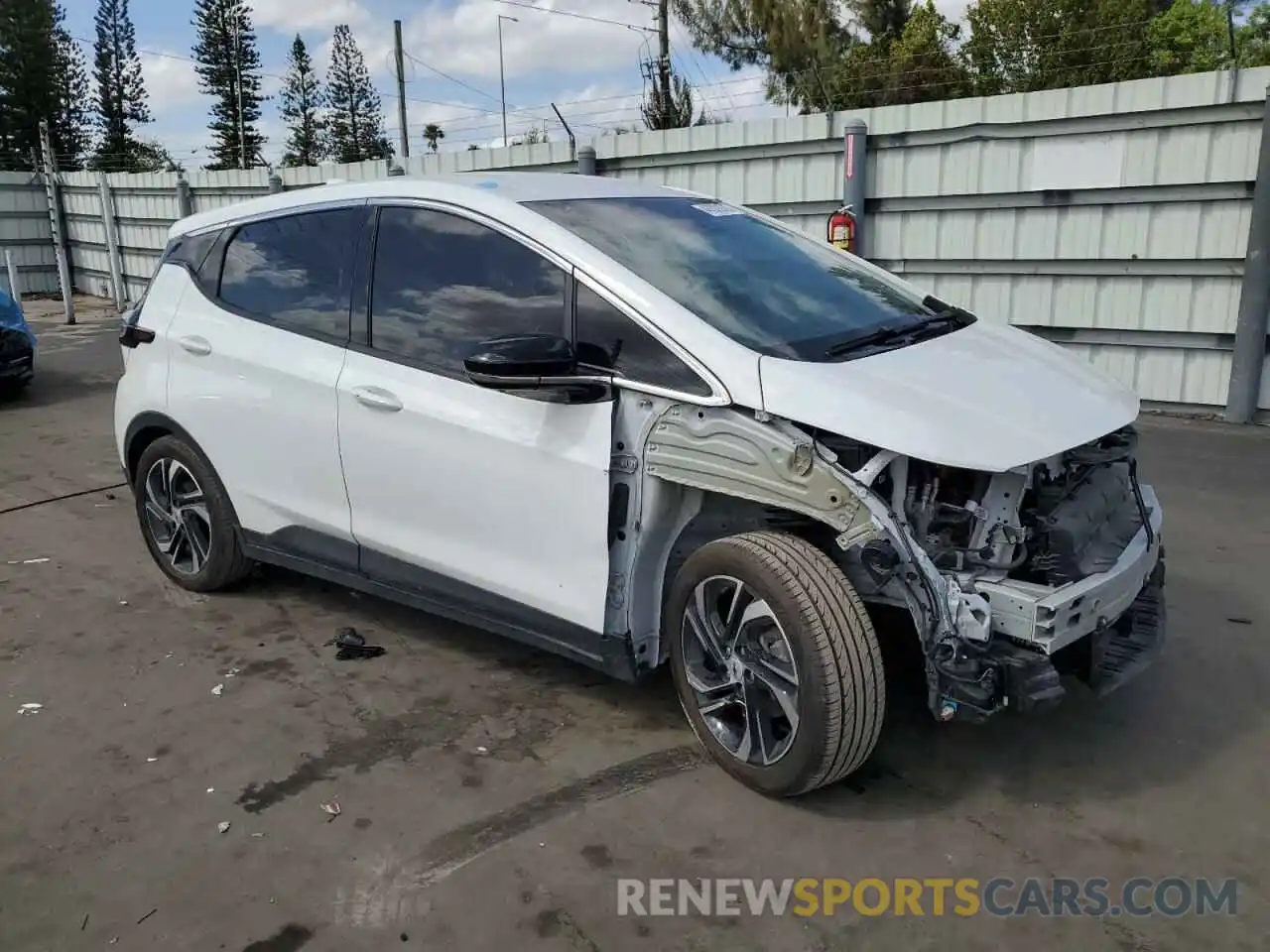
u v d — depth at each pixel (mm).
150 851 2930
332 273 4043
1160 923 2602
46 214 20797
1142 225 8320
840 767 2951
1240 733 3502
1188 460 6988
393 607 4715
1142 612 3441
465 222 3676
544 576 3430
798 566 2926
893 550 2783
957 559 2918
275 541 4398
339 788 3232
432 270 3736
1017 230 8922
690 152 10758
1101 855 2871
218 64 52219
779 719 3127
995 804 3111
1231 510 5879
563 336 3338
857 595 2969
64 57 48375
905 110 9203
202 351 4441
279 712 3734
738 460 2973
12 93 46656
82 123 50250
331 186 4250
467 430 3508
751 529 3291
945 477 2973
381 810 3109
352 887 2764
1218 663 4004
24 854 2926
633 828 3002
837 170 9750
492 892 2736
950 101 8961
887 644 3984
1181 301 8297
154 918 2648
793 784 3004
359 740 3529
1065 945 2529
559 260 3393
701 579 3143
